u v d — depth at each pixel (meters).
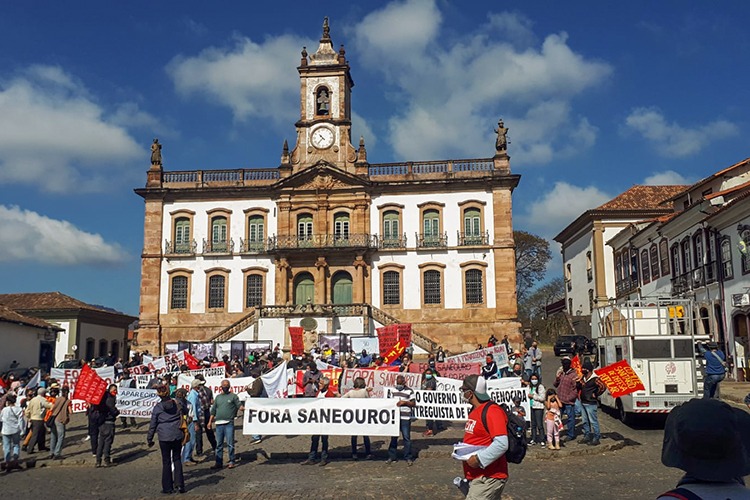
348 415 16.22
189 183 53.66
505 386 18.05
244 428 16.20
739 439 2.99
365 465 15.92
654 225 42.78
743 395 25.00
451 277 50.88
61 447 18.36
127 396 21.31
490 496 6.95
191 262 52.66
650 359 20.05
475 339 50.03
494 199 51.19
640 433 19.80
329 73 54.25
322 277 51.25
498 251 50.66
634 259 48.31
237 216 53.03
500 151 51.84
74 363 39.28
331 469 15.53
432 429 20.52
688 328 20.94
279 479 14.50
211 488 13.82
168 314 52.16
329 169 51.84
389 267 51.28
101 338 59.22
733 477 2.99
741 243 30.47
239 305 51.88
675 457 3.08
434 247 51.00
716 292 33.91
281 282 51.34
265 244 52.34
